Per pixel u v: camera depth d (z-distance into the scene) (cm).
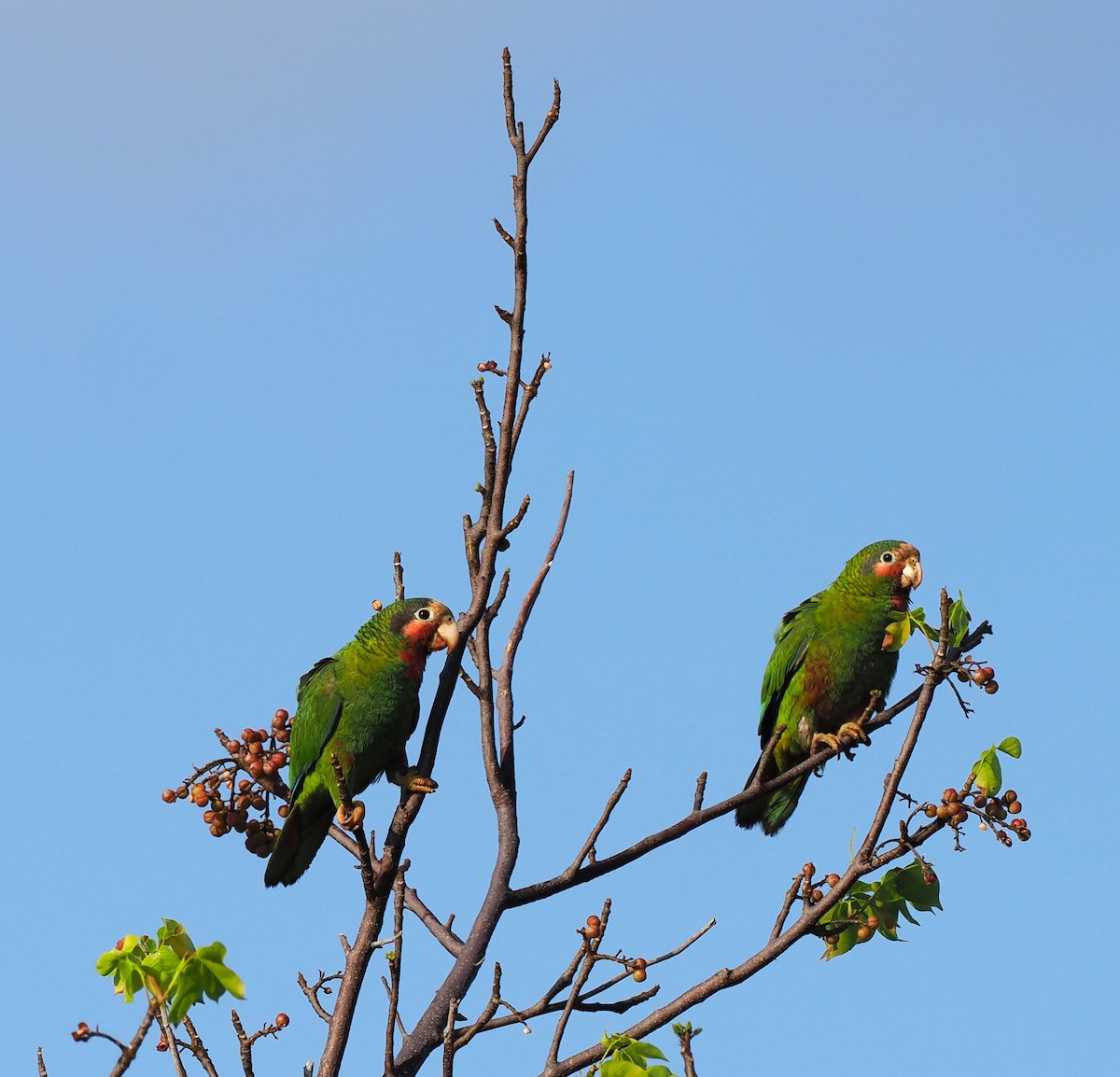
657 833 1167
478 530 1133
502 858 1125
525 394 1116
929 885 1098
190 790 1134
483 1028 1002
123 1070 695
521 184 1096
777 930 1066
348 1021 961
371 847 980
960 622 1066
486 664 1177
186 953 766
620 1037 845
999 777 1039
